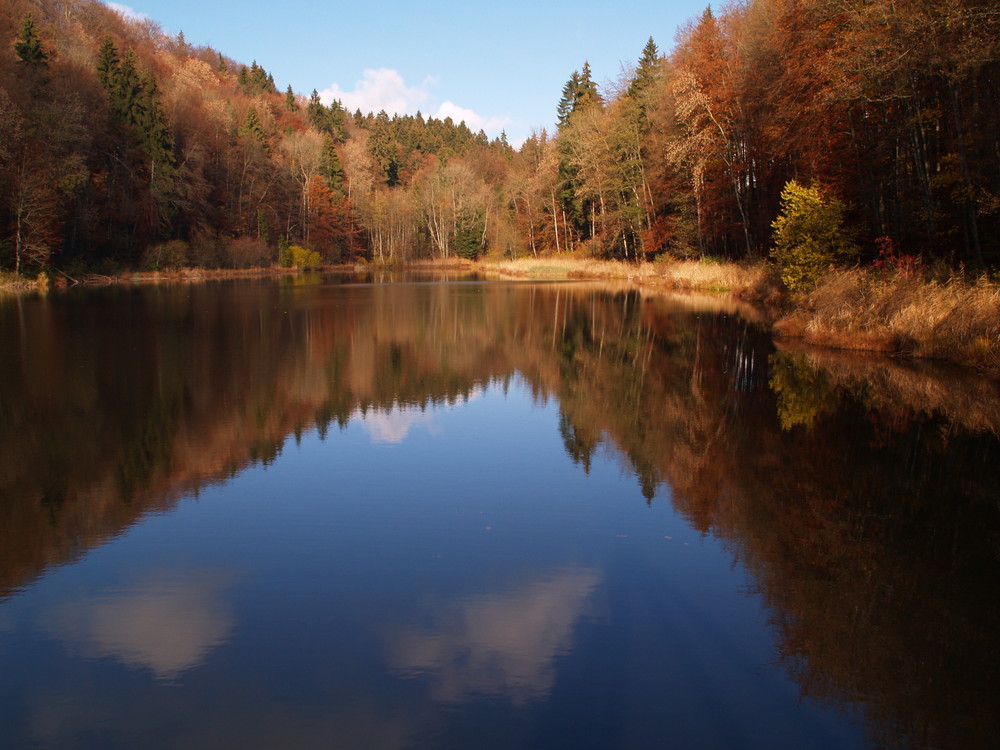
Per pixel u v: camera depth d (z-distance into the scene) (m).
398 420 10.40
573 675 4.06
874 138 21.77
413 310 27.02
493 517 6.54
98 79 46.34
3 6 44.41
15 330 19.59
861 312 16.39
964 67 15.12
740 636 4.48
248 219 64.19
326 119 114.00
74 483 7.45
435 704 3.79
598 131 47.94
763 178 31.39
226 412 10.59
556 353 16.94
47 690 3.94
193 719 3.68
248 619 4.70
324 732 3.56
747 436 9.20
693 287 35.22
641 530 6.22
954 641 4.41
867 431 9.32
